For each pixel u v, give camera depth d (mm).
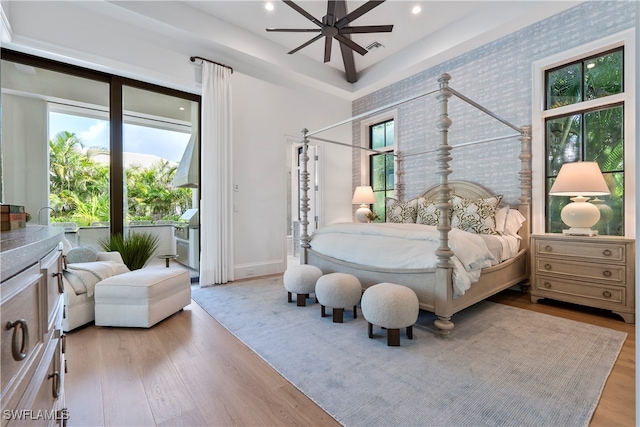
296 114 4840
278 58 4305
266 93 4441
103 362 1821
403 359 1848
